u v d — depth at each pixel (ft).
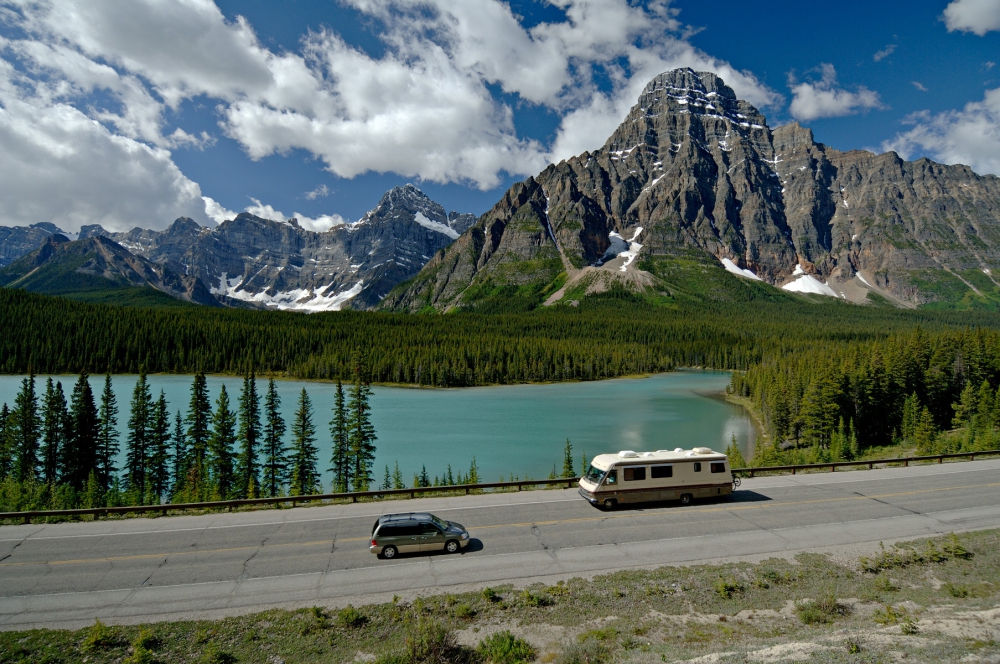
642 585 75.66
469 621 67.62
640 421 377.50
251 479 211.00
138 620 68.03
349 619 66.85
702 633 64.23
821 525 99.40
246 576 79.46
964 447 210.18
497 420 379.96
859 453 242.99
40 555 86.94
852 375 314.14
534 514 106.22
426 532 86.74
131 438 254.47
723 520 102.06
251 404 248.73
